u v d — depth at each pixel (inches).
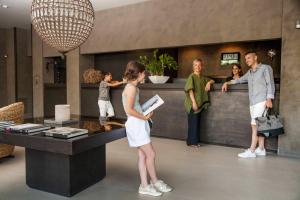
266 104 168.9
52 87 335.6
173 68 251.4
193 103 193.0
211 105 205.5
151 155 114.7
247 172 143.7
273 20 182.1
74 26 122.0
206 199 110.6
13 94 384.5
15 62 378.9
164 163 158.7
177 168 149.7
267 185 126.0
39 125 120.6
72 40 126.0
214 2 205.0
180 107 219.0
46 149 101.7
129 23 251.1
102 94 244.1
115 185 125.6
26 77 391.2
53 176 116.4
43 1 116.8
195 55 264.4
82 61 291.3
